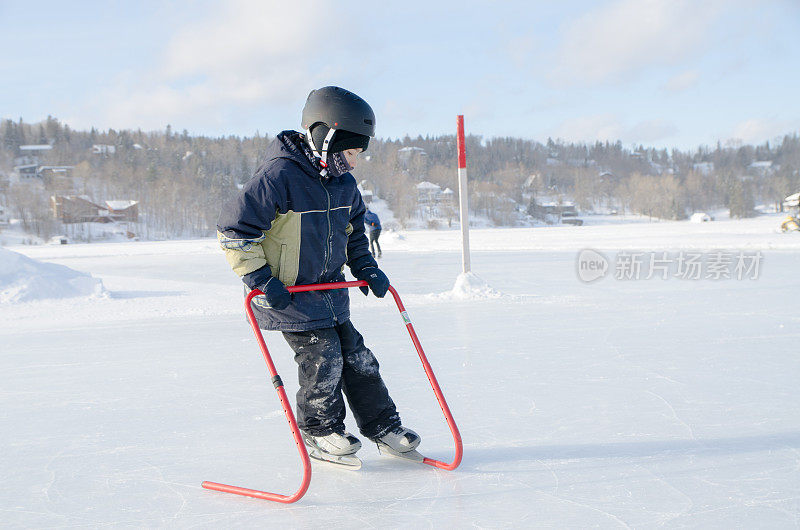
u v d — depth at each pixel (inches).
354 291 313.3
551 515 71.2
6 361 170.4
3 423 114.0
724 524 67.3
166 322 234.2
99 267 583.5
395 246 791.1
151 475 87.8
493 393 123.4
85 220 3668.8
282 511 75.0
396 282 353.4
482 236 1064.8
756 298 246.8
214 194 4146.2
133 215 3786.9
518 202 5049.2
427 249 703.7
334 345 88.7
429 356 158.9
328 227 87.9
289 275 87.0
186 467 90.6
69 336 208.1
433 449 94.7
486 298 267.3
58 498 80.6
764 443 92.0
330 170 86.1
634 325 194.5
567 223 4453.7
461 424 105.6
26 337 208.5
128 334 209.3
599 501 74.5
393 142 6707.7
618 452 90.4
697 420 103.4
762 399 114.0
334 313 88.7
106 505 78.1
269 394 129.9
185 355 171.9
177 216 3954.2
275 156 86.1
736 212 4131.4
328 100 84.1
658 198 4645.7
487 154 7003.0
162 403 124.5
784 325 187.0
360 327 205.3
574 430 100.6
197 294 326.3
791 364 139.6
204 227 3900.1
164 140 6993.1
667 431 98.6
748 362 142.4
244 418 113.7
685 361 145.3
